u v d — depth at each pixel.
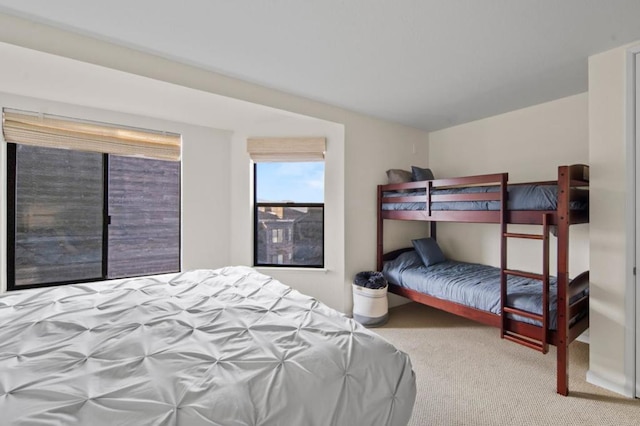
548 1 1.62
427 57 2.24
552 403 1.99
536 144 3.24
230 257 3.72
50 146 2.79
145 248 3.35
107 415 0.86
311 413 1.05
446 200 2.97
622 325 2.08
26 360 1.10
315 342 1.30
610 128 2.12
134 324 1.41
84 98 2.71
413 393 1.37
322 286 3.61
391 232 3.96
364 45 2.08
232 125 3.54
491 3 1.64
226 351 1.21
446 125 4.02
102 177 3.13
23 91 2.56
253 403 0.98
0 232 2.64
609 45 2.07
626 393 2.06
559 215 2.08
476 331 3.18
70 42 1.95
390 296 3.96
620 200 2.09
